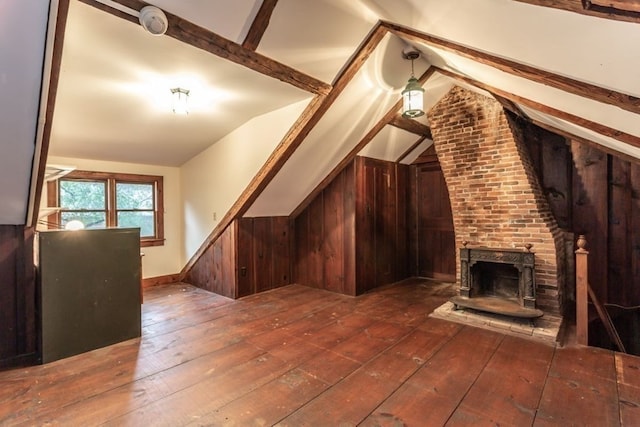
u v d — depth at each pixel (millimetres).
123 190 4824
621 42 1288
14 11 1543
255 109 3523
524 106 3225
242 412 1915
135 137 3941
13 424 1805
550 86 2102
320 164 4188
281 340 2967
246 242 4492
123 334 2945
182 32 2041
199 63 2484
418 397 2057
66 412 1912
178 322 3445
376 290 4797
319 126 3486
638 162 3402
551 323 3178
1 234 2480
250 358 2607
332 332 3152
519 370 2385
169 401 2025
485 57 2154
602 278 4062
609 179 4031
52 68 1850
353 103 3426
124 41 2156
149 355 2668
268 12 2078
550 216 3834
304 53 2545
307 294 4570
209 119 3727
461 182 4000
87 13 1857
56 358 2588
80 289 2713
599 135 2906
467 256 3678
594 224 4109
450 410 1920
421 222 5672
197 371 2402
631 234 3910
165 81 2750
